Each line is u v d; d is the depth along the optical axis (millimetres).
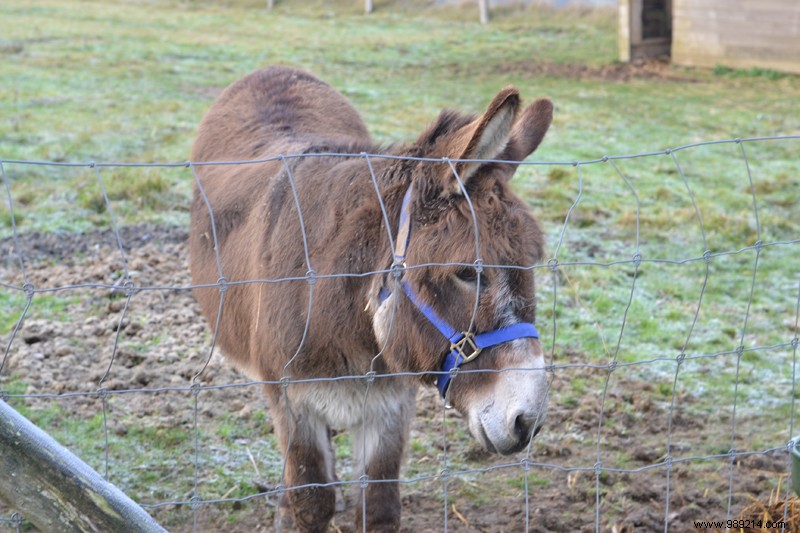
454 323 2441
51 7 18953
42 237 6090
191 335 4945
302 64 13266
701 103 11164
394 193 2643
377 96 11055
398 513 3080
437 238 2434
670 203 7457
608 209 7199
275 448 4020
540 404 2361
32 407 4168
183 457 3904
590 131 9672
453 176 2439
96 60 12727
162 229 6367
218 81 11680
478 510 3641
